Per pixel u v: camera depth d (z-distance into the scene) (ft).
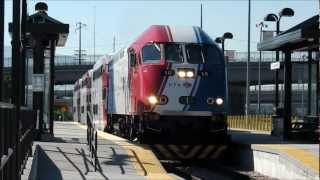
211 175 79.82
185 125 87.20
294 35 91.66
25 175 52.60
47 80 127.34
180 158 88.07
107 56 132.46
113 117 120.26
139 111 88.48
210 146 88.99
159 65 86.94
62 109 409.28
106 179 60.44
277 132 109.29
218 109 88.17
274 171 72.95
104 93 133.59
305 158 66.54
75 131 142.72
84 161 73.05
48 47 118.62
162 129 86.53
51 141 97.60
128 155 77.87
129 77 95.71
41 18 102.94
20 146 46.60
